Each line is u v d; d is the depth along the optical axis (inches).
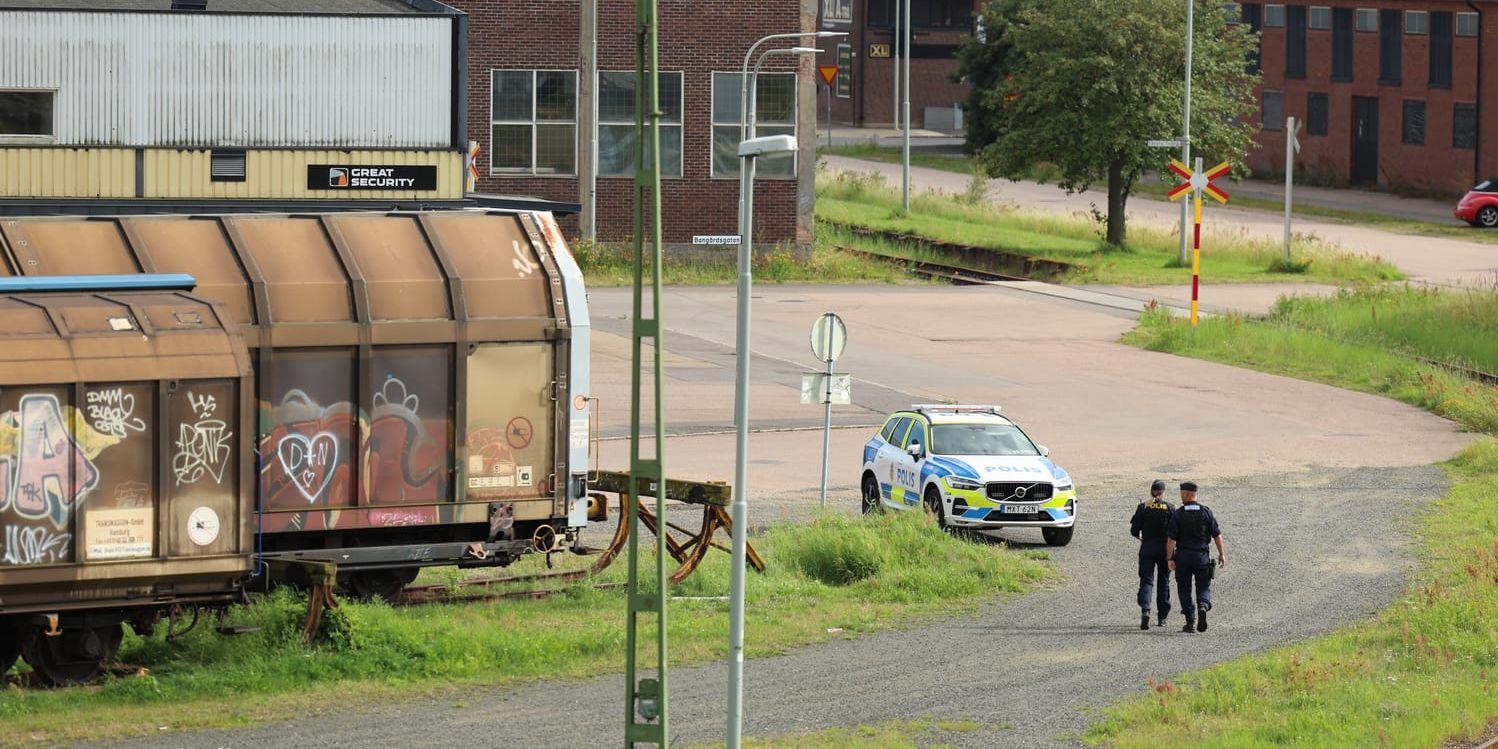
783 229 5615.2
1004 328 4557.1
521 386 1860.2
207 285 1734.7
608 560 2062.0
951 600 1996.8
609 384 3580.2
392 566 1803.6
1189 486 1850.4
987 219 6924.2
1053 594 2044.8
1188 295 5260.8
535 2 5344.5
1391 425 3415.4
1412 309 4527.6
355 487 1776.6
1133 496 2719.0
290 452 1748.3
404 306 1803.6
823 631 1797.5
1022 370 3937.0
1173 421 3388.3
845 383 2440.9
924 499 2415.1
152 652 1608.0
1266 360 4126.5
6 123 3213.6
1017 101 6186.0
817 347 2418.8
